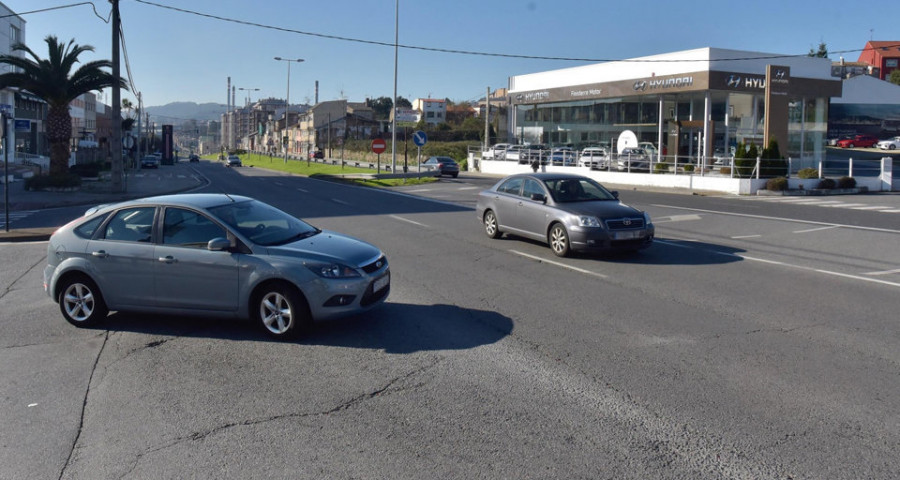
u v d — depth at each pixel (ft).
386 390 18.56
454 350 22.04
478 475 13.78
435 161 169.68
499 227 46.78
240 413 17.15
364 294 23.32
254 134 592.60
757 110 131.44
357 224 57.36
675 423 16.17
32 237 50.24
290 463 14.42
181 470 14.21
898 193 98.43
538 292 30.66
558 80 159.63
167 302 24.26
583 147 160.97
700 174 103.86
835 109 232.73
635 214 39.06
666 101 142.61
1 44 170.71
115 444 15.52
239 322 25.71
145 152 374.43
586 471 13.92
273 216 26.30
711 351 21.72
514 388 18.56
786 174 98.27
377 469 14.08
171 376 19.98
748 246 44.52
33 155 179.22
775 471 13.87
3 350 22.80
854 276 34.30
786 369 19.95
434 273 35.37
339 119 365.20
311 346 22.66
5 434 16.17
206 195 26.68
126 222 25.07
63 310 25.63
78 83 103.04
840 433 15.60
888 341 22.77
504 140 251.60
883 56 306.35
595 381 19.04
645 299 29.14
